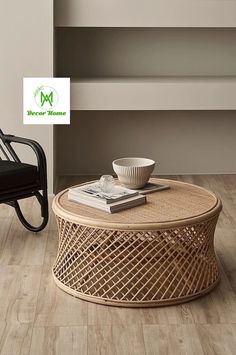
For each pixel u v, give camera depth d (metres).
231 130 5.70
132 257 3.40
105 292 3.26
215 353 2.84
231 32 5.54
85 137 5.67
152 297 3.26
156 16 5.03
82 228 3.33
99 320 3.12
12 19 4.86
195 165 5.74
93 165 5.72
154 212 3.38
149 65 5.56
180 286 3.35
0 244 4.07
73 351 2.85
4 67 4.93
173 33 5.52
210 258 3.48
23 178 4.11
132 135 5.67
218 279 3.52
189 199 3.60
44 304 3.27
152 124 5.65
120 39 5.50
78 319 3.13
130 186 3.71
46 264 3.76
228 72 5.62
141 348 2.88
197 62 5.58
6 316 3.15
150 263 3.26
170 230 3.24
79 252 3.41
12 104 4.98
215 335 2.98
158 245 3.26
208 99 5.11
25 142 4.25
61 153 5.69
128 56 5.54
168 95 5.07
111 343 2.92
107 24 5.02
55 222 4.47
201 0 5.03
